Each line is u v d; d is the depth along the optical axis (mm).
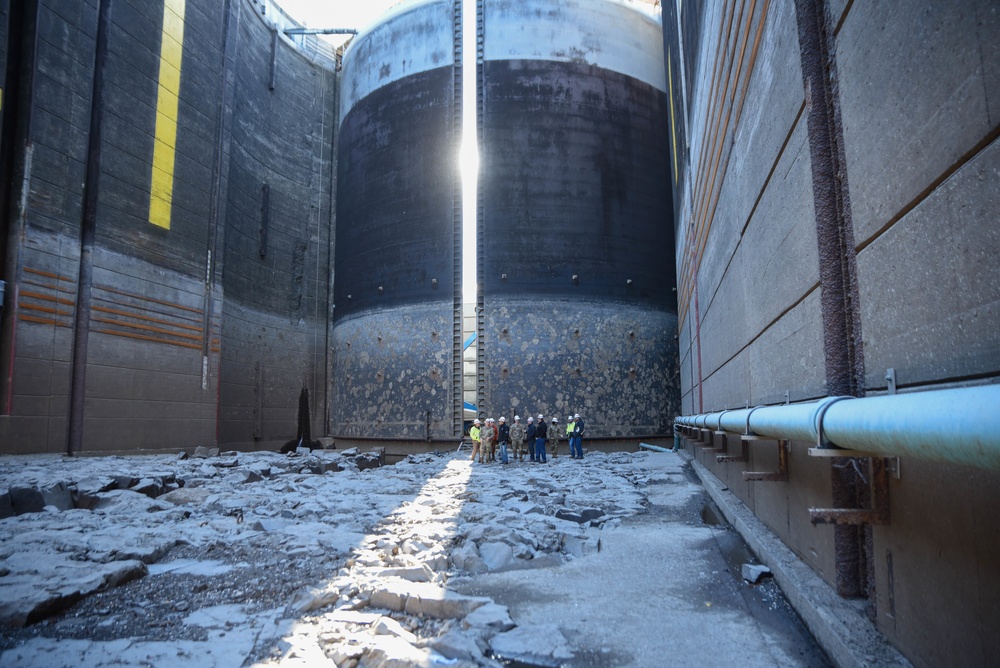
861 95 4145
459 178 31734
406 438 31172
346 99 36781
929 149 3156
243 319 32375
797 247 5707
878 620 4070
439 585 6762
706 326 15672
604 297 31297
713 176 12766
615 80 32938
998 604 2574
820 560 5324
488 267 31109
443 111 32281
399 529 9695
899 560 3693
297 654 4664
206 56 28562
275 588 6574
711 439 14648
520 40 32125
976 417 2062
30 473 15359
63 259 21719
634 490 14477
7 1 20484
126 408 23750
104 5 23438
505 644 4848
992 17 2510
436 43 32781
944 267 3064
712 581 6598
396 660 4391
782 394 6613
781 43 6070
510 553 7895
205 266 28031
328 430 37656
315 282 38500
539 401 30391
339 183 36812
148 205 25125
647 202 33062
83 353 22156
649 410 31469
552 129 31672
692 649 4707
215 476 17188
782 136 6137
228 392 30797
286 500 12750
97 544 8242
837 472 4438
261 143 34531
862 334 4309
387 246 32719
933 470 3211
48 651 4762
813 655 4496
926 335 3283
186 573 7234
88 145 22828
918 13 3236
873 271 4059
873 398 3205
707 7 13055
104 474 14672
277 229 35750
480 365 30828
